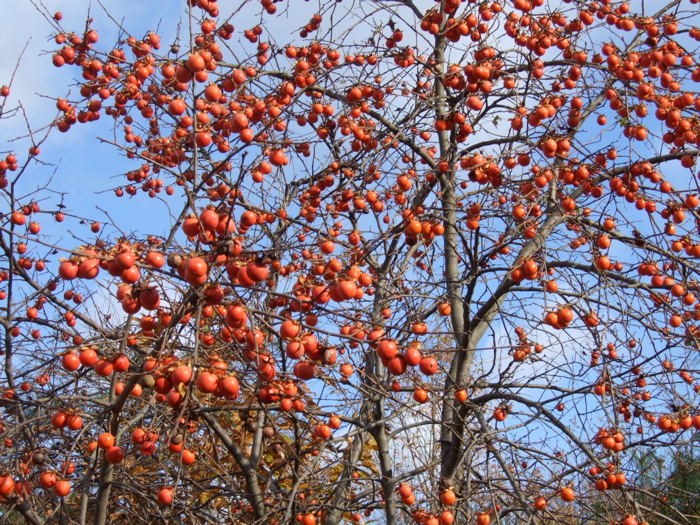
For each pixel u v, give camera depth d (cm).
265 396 357
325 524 552
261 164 478
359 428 502
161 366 305
